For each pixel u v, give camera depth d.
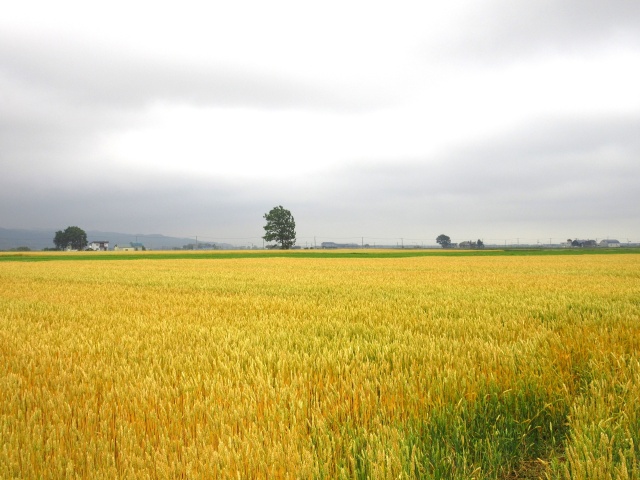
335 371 4.25
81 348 5.60
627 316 7.26
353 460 2.59
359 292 13.09
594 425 2.98
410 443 2.87
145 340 6.07
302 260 50.56
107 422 3.12
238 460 2.53
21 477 2.53
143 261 50.59
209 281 18.38
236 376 4.18
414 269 28.94
